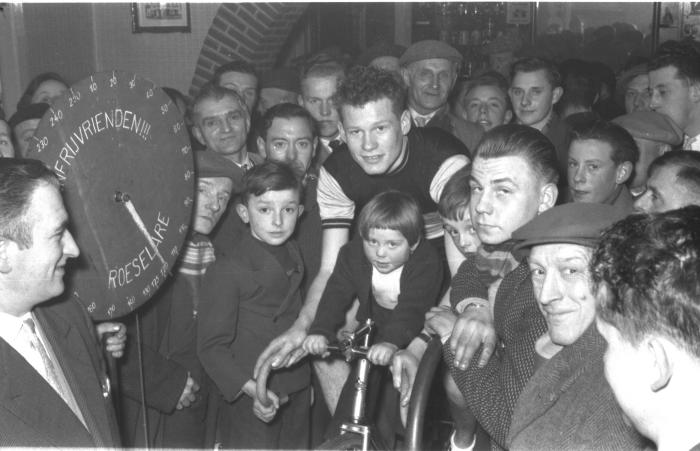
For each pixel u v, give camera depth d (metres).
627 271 1.07
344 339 2.09
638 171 3.34
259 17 6.57
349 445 2.05
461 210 2.36
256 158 3.71
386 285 2.53
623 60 7.98
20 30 5.73
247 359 2.65
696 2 8.28
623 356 1.10
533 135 1.94
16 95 5.76
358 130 2.55
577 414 1.47
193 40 6.64
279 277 2.69
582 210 1.55
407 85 4.12
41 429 1.58
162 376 2.65
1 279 1.63
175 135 2.26
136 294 2.17
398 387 2.12
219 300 2.64
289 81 4.77
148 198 2.17
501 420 1.82
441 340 1.97
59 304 1.88
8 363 1.57
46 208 1.64
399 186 2.69
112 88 2.06
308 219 3.05
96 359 1.94
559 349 1.67
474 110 4.64
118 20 6.64
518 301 1.83
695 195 2.35
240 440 2.70
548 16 8.48
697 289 1.02
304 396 2.80
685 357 1.03
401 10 8.30
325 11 8.10
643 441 1.38
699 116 3.59
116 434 1.92
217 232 3.09
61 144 1.94
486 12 8.30
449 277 2.74
